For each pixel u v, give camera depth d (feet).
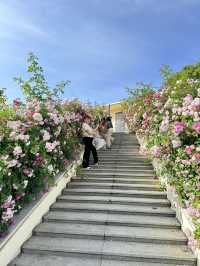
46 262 10.61
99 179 19.17
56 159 16.39
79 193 17.26
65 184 18.25
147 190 17.51
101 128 26.99
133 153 25.09
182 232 12.64
